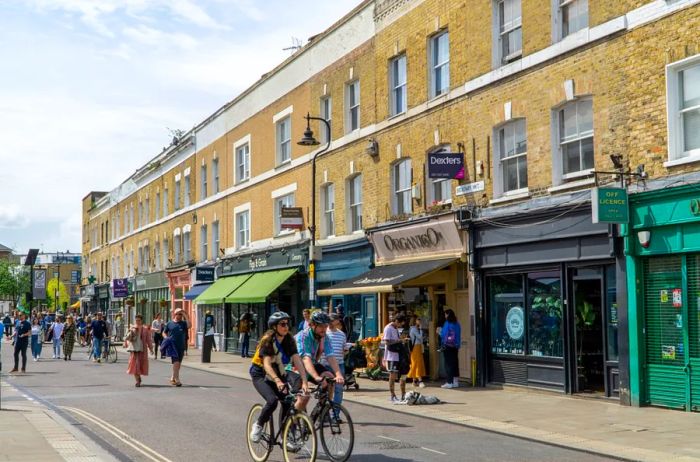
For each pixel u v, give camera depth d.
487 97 19.25
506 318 18.81
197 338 43.19
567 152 17.11
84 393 18.95
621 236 15.13
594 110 16.00
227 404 16.50
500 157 19.12
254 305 34.94
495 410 14.98
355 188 26.38
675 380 14.30
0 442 11.41
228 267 37.69
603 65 15.77
